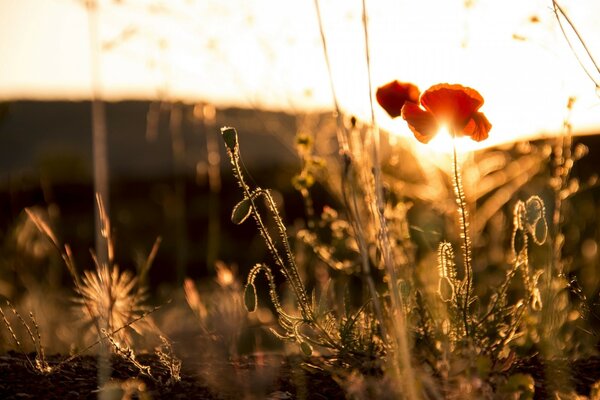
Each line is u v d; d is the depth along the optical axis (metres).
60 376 2.76
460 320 2.78
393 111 3.00
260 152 16.88
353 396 2.53
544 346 2.89
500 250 4.32
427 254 3.21
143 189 17.69
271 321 3.62
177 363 2.90
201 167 4.98
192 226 12.71
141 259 3.84
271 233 5.66
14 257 5.22
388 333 2.81
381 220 2.68
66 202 15.48
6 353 3.15
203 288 4.75
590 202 4.73
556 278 3.14
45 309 4.54
